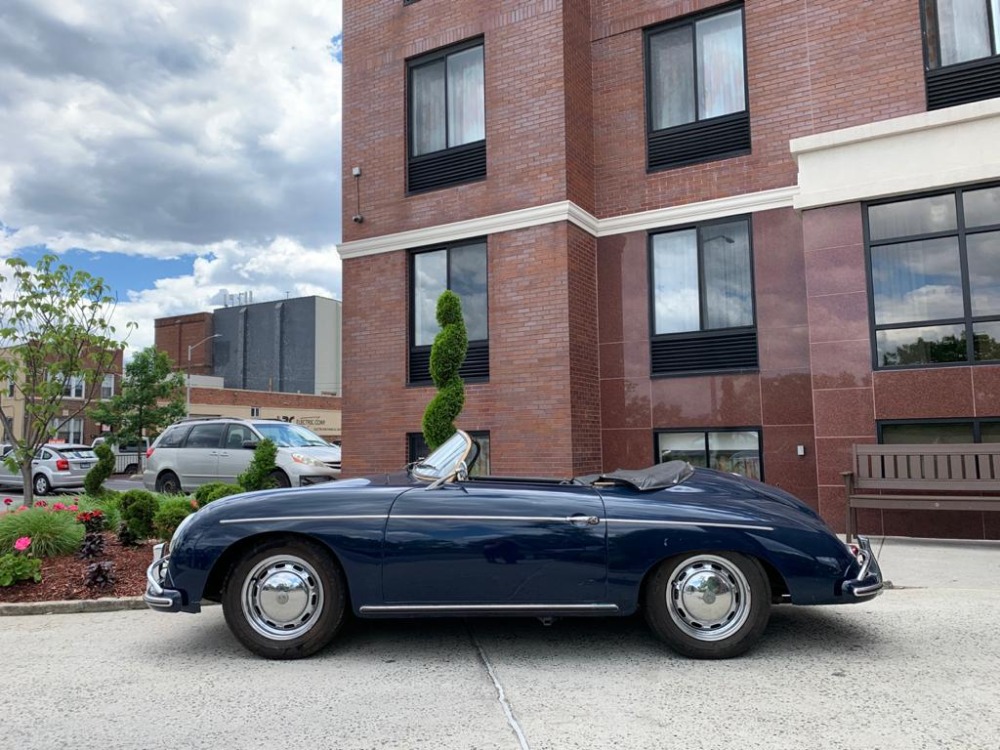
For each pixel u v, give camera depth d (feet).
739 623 13.75
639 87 36.47
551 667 13.57
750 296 33.32
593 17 37.93
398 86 40.09
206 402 134.10
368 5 41.45
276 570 14.43
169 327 207.92
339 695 12.28
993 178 26.48
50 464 68.18
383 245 39.40
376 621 16.97
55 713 11.70
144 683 13.10
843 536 27.66
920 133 27.66
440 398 25.80
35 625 17.63
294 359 191.42
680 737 10.33
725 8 34.76
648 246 35.70
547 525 13.93
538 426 34.01
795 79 32.58
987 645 14.44
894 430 27.63
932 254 27.68
